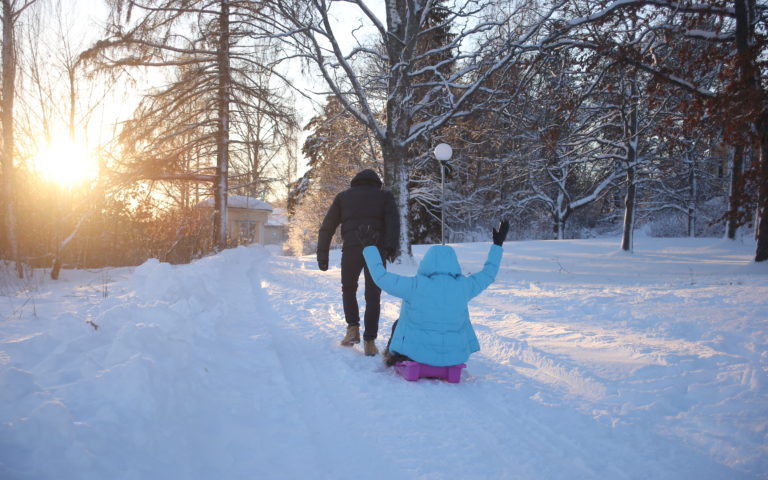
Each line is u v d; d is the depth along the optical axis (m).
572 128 21.84
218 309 6.00
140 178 16.47
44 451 1.85
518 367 4.39
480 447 2.71
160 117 17.98
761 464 2.43
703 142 21.50
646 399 3.34
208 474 2.23
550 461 2.54
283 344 5.09
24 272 10.91
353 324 5.12
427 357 3.88
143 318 4.36
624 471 2.41
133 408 2.41
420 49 18.41
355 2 14.89
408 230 16.41
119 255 15.20
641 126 21.89
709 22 15.09
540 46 13.78
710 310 5.88
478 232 38.41
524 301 7.95
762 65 11.59
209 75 19.23
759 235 13.89
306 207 36.09
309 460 2.47
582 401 3.43
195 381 3.24
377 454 2.61
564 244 25.98
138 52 16.66
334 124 25.14
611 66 14.23
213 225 20.45
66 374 2.82
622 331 5.35
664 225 37.44
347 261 5.11
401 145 16.27
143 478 1.94
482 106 15.65
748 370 3.53
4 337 4.43
